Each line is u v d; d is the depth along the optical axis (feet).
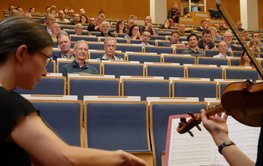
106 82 8.68
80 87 8.44
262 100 2.34
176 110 6.64
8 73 2.26
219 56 14.62
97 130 6.20
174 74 11.08
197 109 6.73
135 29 17.52
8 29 2.26
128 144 6.21
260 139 2.21
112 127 6.28
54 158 1.97
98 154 2.07
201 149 4.01
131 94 8.83
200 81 9.49
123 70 10.72
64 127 6.06
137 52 13.60
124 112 6.41
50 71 10.29
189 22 28.58
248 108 2.44
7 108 2.06
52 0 29.37
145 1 32.17
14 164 2.14
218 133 2.49
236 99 2.43
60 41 11.84
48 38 2.36
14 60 2.26
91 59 11.84
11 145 2.14
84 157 2.02
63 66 10.26
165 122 6.55
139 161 2.16
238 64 13.79
